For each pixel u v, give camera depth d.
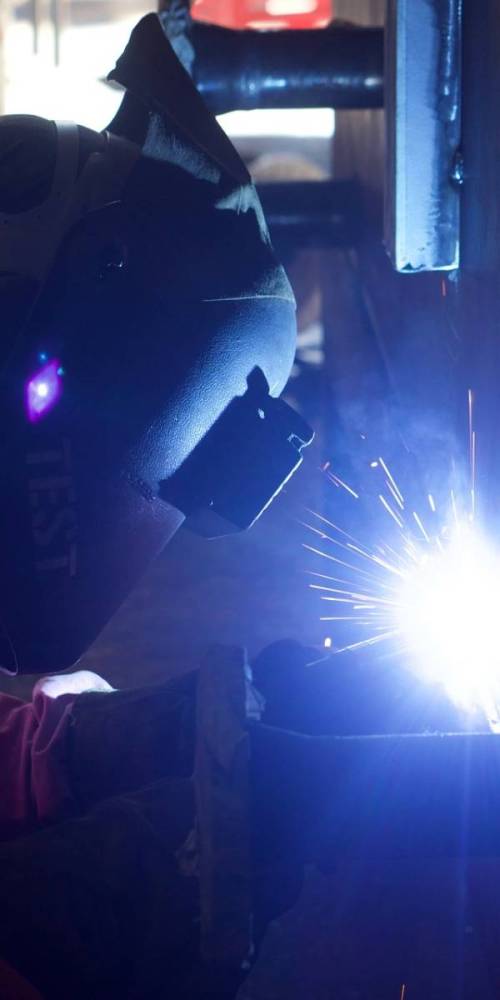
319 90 2.71
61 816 1.41
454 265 1.95
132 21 8.57
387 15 2.02
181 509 1.43
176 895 1.16
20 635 1.38
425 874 2.14
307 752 1.03
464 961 1.94
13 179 1.30
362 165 3.54
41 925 1.18
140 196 1.37
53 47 8.04
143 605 3.41
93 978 1.19
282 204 3.77
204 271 1.41
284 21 7.05
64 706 1.47
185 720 1.32
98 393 1.33
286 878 1.11
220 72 2.70
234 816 1.03
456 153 1.89
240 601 3.40
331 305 3.83
